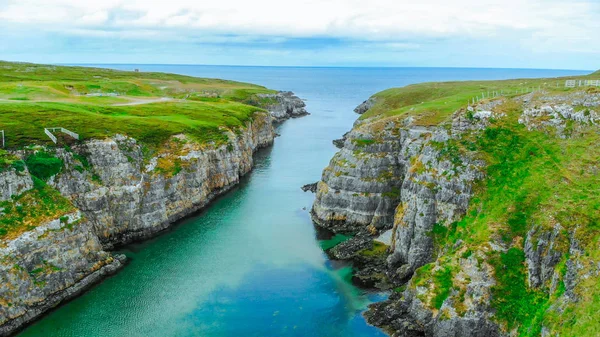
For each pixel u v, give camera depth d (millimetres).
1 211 65000
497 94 101750
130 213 87625
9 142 79000
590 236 48188
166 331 59000
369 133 98375
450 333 53000
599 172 58469
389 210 88312
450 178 68500
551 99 74625
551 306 46375
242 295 67375
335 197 93562
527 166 64500
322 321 60688
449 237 65750
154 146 100375
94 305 64938
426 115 103125
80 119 98812
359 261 76875
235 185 122375
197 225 94688
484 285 53594
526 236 54906
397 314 59750
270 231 91000
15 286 60000
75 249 69938
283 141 186500
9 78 184625
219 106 173000
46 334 58344
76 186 81750
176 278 72500
